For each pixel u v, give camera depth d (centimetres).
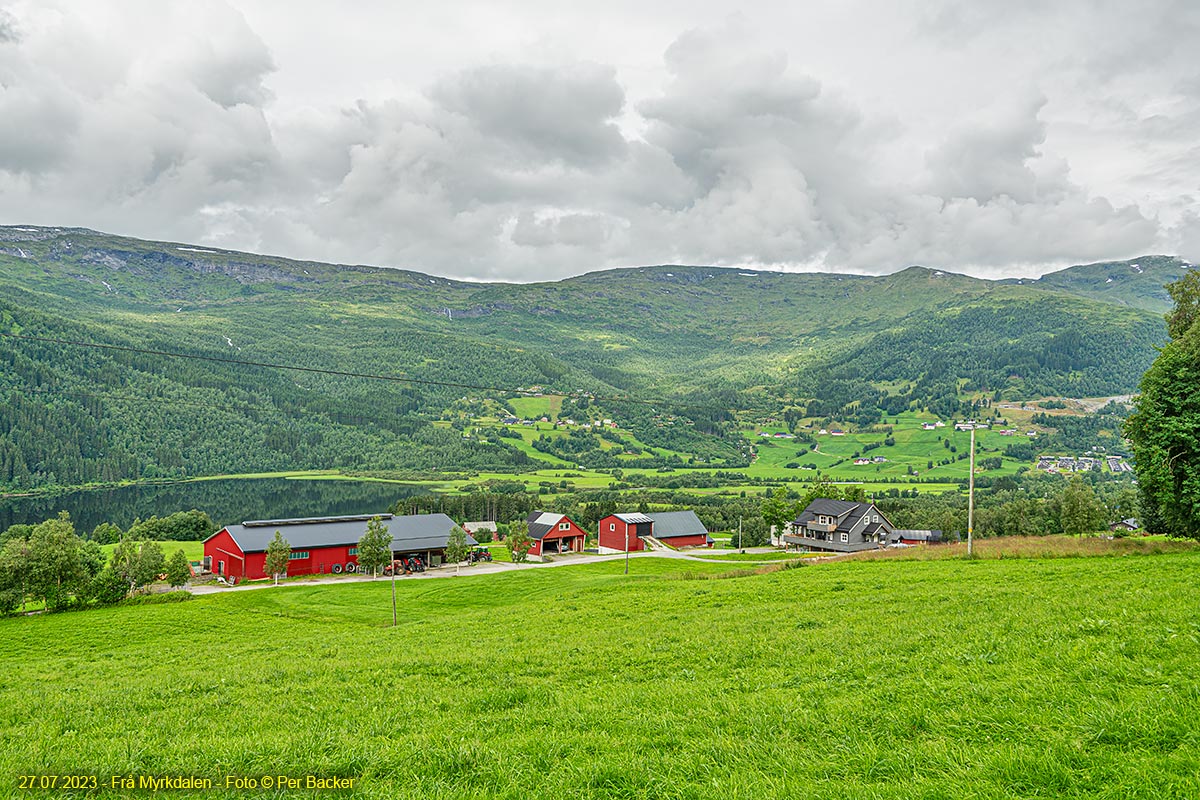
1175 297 6744
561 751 1358
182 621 6362
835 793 1049
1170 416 5384
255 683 2391
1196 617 1866
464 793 1162
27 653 5231
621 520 13312
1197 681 1314
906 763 1147
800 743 1318
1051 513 13650
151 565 8256
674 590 4781
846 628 2553
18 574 7138
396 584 8775
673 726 1473
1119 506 14150
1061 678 1489
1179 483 5425
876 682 1697
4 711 2130
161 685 2480
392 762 1323
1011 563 4838
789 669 1998
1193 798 910
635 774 1195
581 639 2920
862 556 6288
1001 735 1221
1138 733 1118
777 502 14138
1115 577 3303
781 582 4569
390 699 1969
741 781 1129
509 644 3002
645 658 2353
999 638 1994
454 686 2136
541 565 10900
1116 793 956
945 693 1497
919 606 2938
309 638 4362
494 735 1523
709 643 2512
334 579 9925
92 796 1251
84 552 8494
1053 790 991
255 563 10031
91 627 6238
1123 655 1574
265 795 1220
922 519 15212
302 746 1420
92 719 1930
